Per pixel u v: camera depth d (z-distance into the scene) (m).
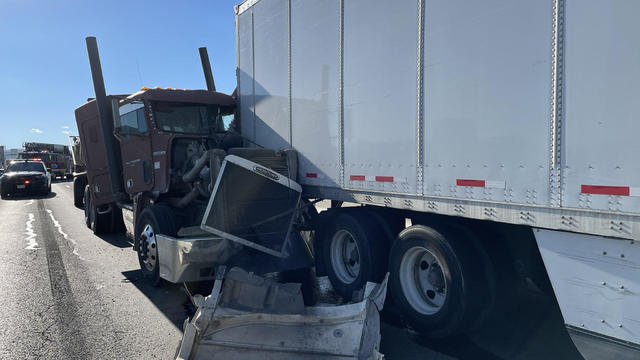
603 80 2.35
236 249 4.70
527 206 2.73
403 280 3.96
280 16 5.46
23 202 17.55
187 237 4.93
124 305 4.81
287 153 5.12
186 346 3.06
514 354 3.44
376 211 4.46
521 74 2.76
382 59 3.90
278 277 4.94
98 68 6.96
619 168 2.29
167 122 6.23
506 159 2.86
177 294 5.20
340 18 4.41
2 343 3.80
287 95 5.39
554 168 2.58
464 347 3.60
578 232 2.48
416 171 3.57
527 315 3.93
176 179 5.94
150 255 5.58
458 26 3.18
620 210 2.28
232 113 6.91
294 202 4.84
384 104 3.89
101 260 6.97
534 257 3.35
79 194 13.12
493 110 2.93
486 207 3.00
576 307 2.55
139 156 6.52
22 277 5.94
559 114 2.55
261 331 3.24
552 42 2.58
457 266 3.44
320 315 3.41
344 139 4.42
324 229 5.01
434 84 3.38
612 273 2.39
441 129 3.33
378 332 3.24
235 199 4.52
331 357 3.07
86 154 8.65
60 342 3.82
